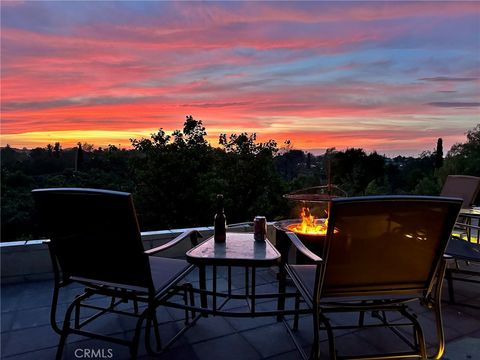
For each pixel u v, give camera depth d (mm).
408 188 20391
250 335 2391
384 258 1843
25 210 11852
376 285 1913
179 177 19984
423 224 1802
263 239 2406
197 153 20891
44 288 3100
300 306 2775
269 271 3580
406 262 1881
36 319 2559
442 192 4273
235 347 2242
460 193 4027
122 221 1799
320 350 2232
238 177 20141
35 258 3262
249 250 2168
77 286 3162
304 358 2021
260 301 2930
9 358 2090
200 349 2213
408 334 2434
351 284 1886
